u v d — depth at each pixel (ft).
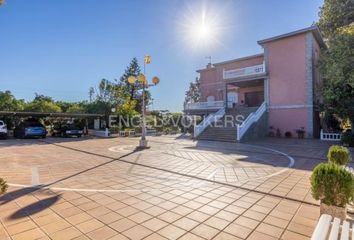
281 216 13.07
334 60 45.37
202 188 18.30
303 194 16.83
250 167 26.03
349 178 11.48
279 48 65.92
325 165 12.25
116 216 13.03
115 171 24.21
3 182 10.22
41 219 12.54
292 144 47.67
